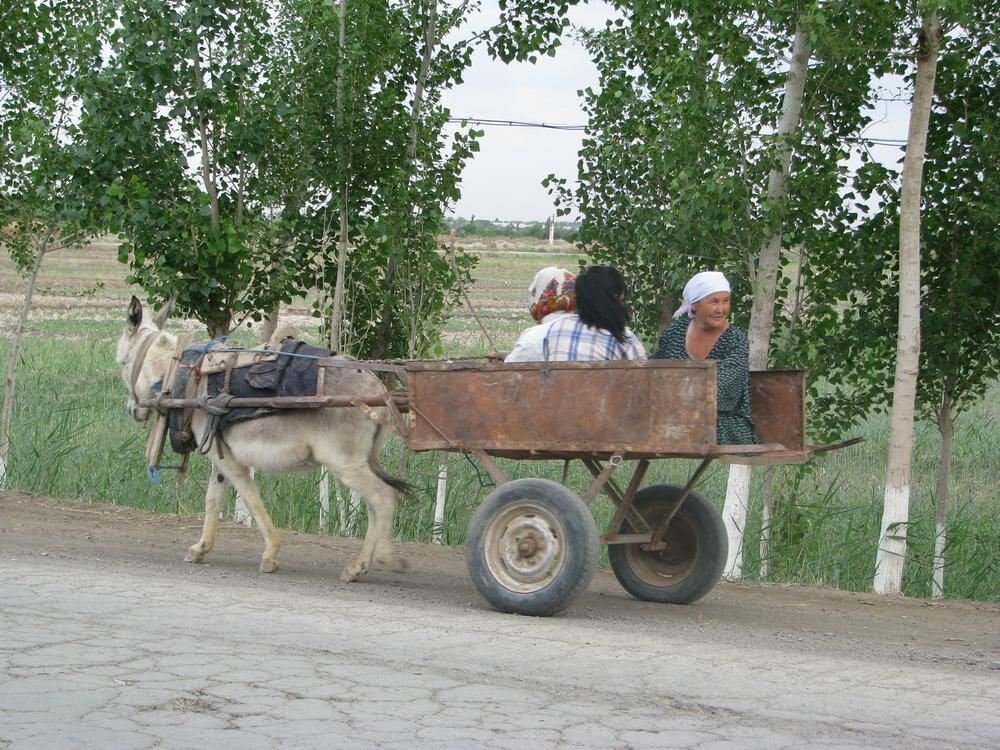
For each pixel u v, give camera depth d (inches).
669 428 290.8
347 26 482.9
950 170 444.5
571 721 214.2
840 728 216.8
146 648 255.4
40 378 876.0
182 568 382.0
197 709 214.1
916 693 245.3
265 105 491.2
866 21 410.0
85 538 440.8
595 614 331.3
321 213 505.7
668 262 451.5
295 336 384.8
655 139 442.6
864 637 319.6
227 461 378.3
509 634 287.0
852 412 471.8
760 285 431.5
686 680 247.6
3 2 529.0
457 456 535.8
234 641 266.4
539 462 567.8
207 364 379.9
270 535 382.9
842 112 456.1
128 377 401.4
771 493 484.7
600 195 502.9
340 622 293.7
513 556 317.1
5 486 548.4
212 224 489.7
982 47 436.5
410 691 230.1
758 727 215.6
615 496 351.6
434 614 312.8
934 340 448.1
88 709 211.5
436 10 506.6
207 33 484.7
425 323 503.2
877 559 421.1
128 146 482.9
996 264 441.7
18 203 550.9
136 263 482.6
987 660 291.7
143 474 552.4
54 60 539.5
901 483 412.8
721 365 320.8
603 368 298.4
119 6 486.3
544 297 342.6
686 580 358.6
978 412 936.3
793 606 374.9
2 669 235.0
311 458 369.1
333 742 197.9
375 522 370.0
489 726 209.3
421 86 506.9
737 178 425.7
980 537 466.0
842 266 456.8
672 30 443.8
